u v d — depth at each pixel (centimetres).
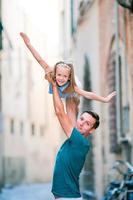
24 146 4550
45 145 4859
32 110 4691
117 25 1547
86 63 2148
